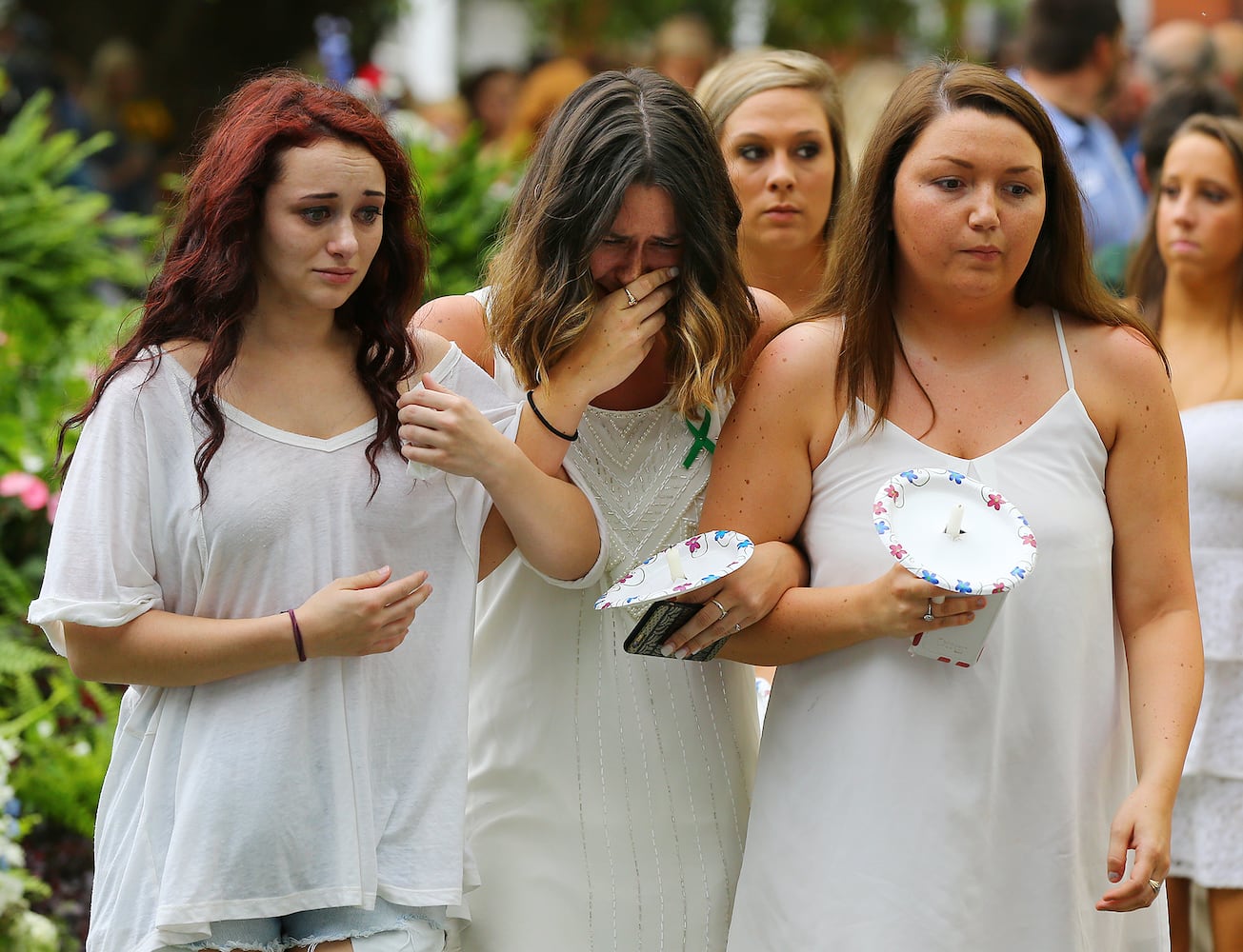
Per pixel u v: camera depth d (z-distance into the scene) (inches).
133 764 391.5
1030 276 411.8
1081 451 403.2
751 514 408.8
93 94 1392.7
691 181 398.6
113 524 373.7
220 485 379.2
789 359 406.9
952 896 391.9
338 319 402.6
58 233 888.3
